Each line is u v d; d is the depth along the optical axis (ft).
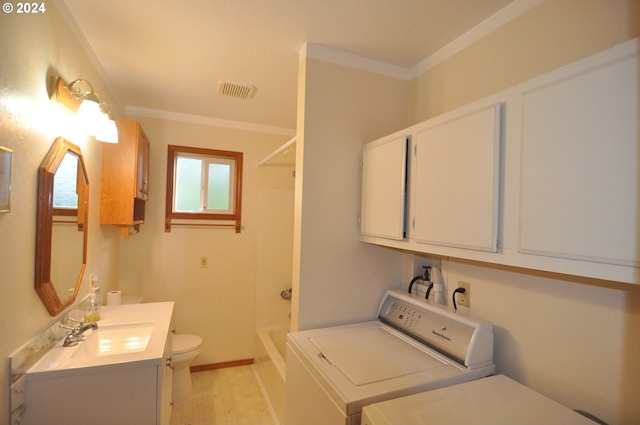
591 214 2.83
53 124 4.43
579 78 2.94
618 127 2.67
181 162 10.23
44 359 4.19
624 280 2.61
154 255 9.62
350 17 5.08
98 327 5.47
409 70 6.77
